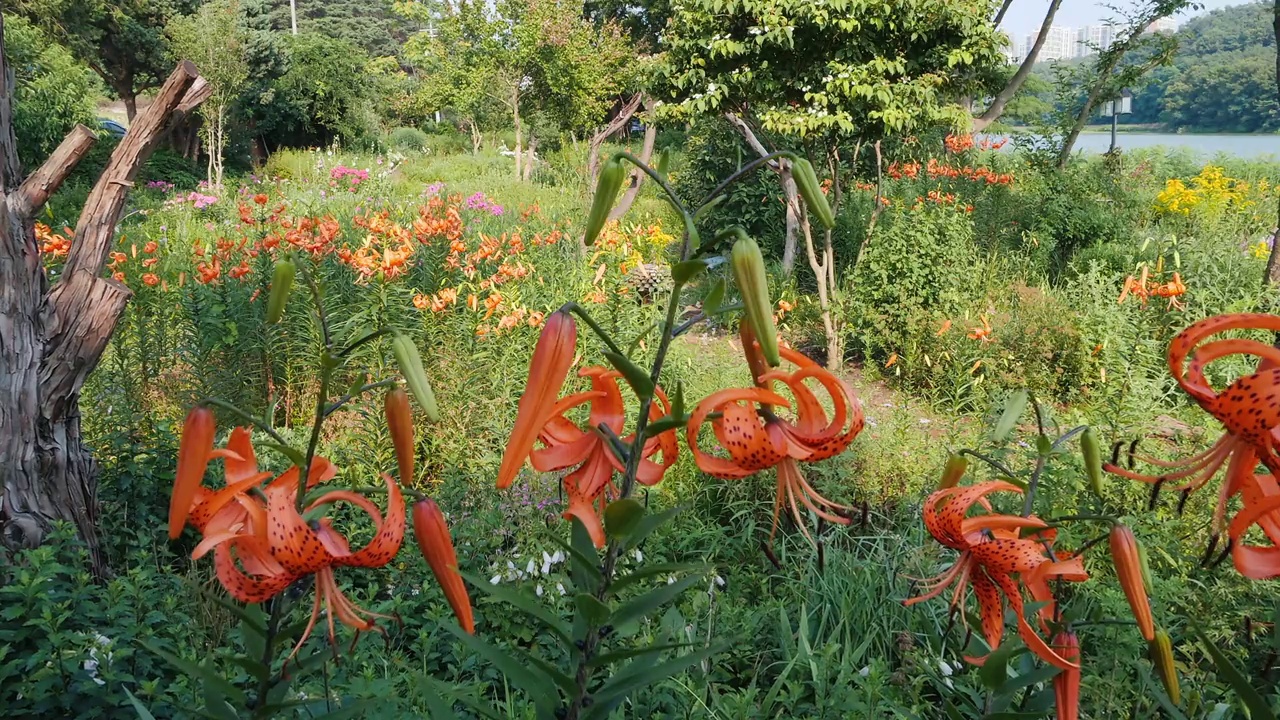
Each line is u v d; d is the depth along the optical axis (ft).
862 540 11.22
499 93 49.75
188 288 17.61
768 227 30.83
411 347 4.16
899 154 34.76
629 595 9.76
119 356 14.65
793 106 21.40
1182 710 7.26
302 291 16.28
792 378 4.47
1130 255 25.17
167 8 59.82
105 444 12.21
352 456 13.00
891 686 8.27
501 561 9.73
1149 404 14.48
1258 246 27.02
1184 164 55.52
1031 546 4.72
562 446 4.45
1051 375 18.39
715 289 4.10
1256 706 4.33
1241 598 9.29
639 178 37.70
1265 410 4.15
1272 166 54.65
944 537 5.01
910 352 19.76
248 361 16.24
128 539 11.05
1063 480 10.77
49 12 53.01
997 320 19.75
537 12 46.93
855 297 22.08
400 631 8.95
